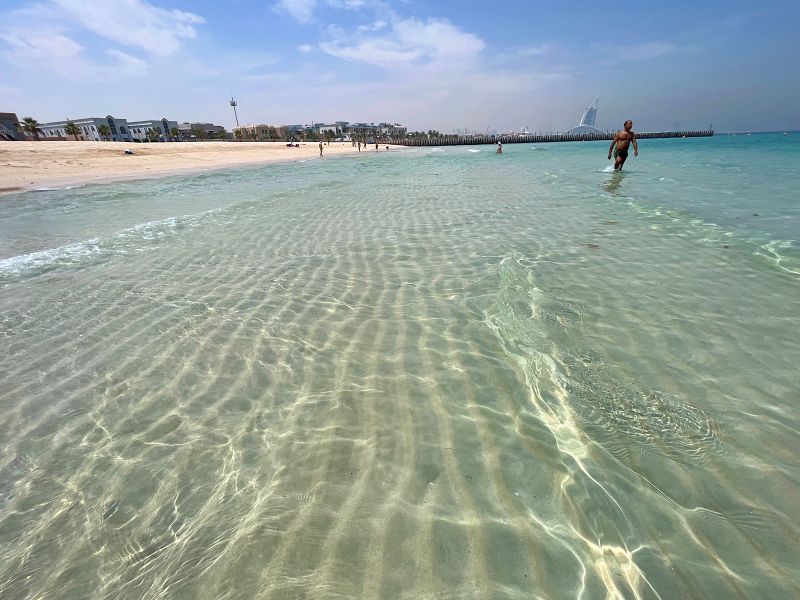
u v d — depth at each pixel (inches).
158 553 74.6
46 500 86.7
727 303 170.4
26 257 257.6
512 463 93.6
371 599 65.8
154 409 115.5
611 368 128.8
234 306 182.2
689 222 300.0
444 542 75.5
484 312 169.9
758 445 96.7
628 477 89.0
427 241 276.8
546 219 328.2
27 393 124.0
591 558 72.2
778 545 73.5
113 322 168.6
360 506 83.4
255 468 93.8
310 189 563.2
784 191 422.3
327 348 146.4
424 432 104.3
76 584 69.7
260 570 70.7
